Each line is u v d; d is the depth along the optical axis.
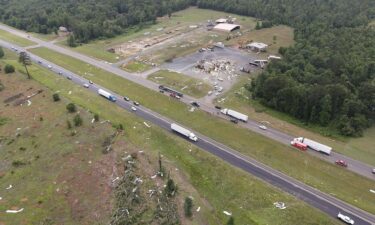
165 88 153.38
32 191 93.62
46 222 83.56
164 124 128.50
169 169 102.44
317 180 100.38
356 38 186.62
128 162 102.69
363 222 86.25
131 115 134.00
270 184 98.50
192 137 118.38
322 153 112.31
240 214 89.12
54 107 136.38
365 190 96.75
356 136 121.19
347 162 108.25
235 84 159.75
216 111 136.50
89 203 88.94
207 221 85.88
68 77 167.62
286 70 160.62
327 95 123.38
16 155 108.69
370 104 130.88
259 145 115.81
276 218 87.19
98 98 147.38
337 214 88.62
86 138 116.12
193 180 101.12
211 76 167.62
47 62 187.00
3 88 152.25
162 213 83.81
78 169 101.38
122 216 82.75
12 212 86.75
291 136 121.50
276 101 136.12
